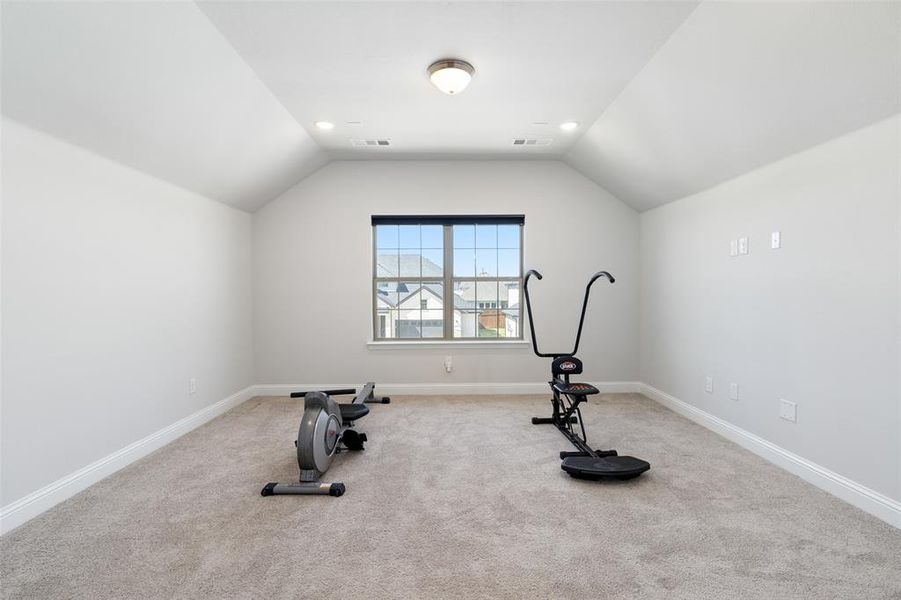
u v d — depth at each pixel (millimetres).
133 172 2711
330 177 4266
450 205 4281
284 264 4273
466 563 1668
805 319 2344
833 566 1621
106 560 1688
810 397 2318
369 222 4285
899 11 1484
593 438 3037
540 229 4309
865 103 1868
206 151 2957
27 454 2016
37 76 1815
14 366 1965
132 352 2701
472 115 3162
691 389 3473
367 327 4297
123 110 2234
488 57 2371
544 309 4320
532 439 3037
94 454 2398
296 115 3133
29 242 2033
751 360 2775
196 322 3391
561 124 3338
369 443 2969
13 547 1774
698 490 2242
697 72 2285
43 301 2104
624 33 2145
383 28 2098
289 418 3570
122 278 2623
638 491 2240
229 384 3877
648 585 1532
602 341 4344
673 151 3047
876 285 1955
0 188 1903
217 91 2490
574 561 1671
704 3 1896
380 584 1550
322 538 1839
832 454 2191
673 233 3707
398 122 3281
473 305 4484
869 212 1977
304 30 2102
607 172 3930
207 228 3541
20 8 1558
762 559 1668
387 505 2119
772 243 2570
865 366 2014
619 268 4332
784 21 1757
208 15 1972
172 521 1975
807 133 2205
